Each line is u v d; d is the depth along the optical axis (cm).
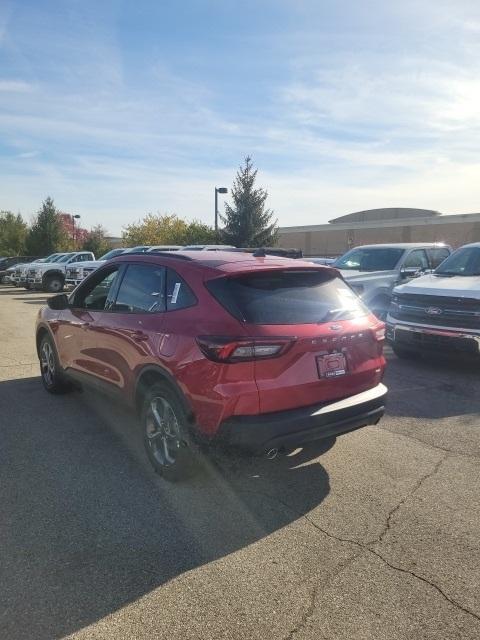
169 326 379
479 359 682
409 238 4297
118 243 5869
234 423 334
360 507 358
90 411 559
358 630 244
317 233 4894
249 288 368
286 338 343
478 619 251
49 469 415
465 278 769
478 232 3909
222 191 3114
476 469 416
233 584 277
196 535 324
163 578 282
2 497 370
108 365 462
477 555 302
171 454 389
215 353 335
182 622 249
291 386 346
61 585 276
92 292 513
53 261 2761
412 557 301
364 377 396
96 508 356
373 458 438
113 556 302
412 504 362
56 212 4903
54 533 325
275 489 385
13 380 692
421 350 737
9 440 475
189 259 407
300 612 256
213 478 401
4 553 304
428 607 259
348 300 412
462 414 549
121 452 450
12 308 1666
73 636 240
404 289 766
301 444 354
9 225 5431
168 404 383
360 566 292
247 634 242
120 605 261
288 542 316
